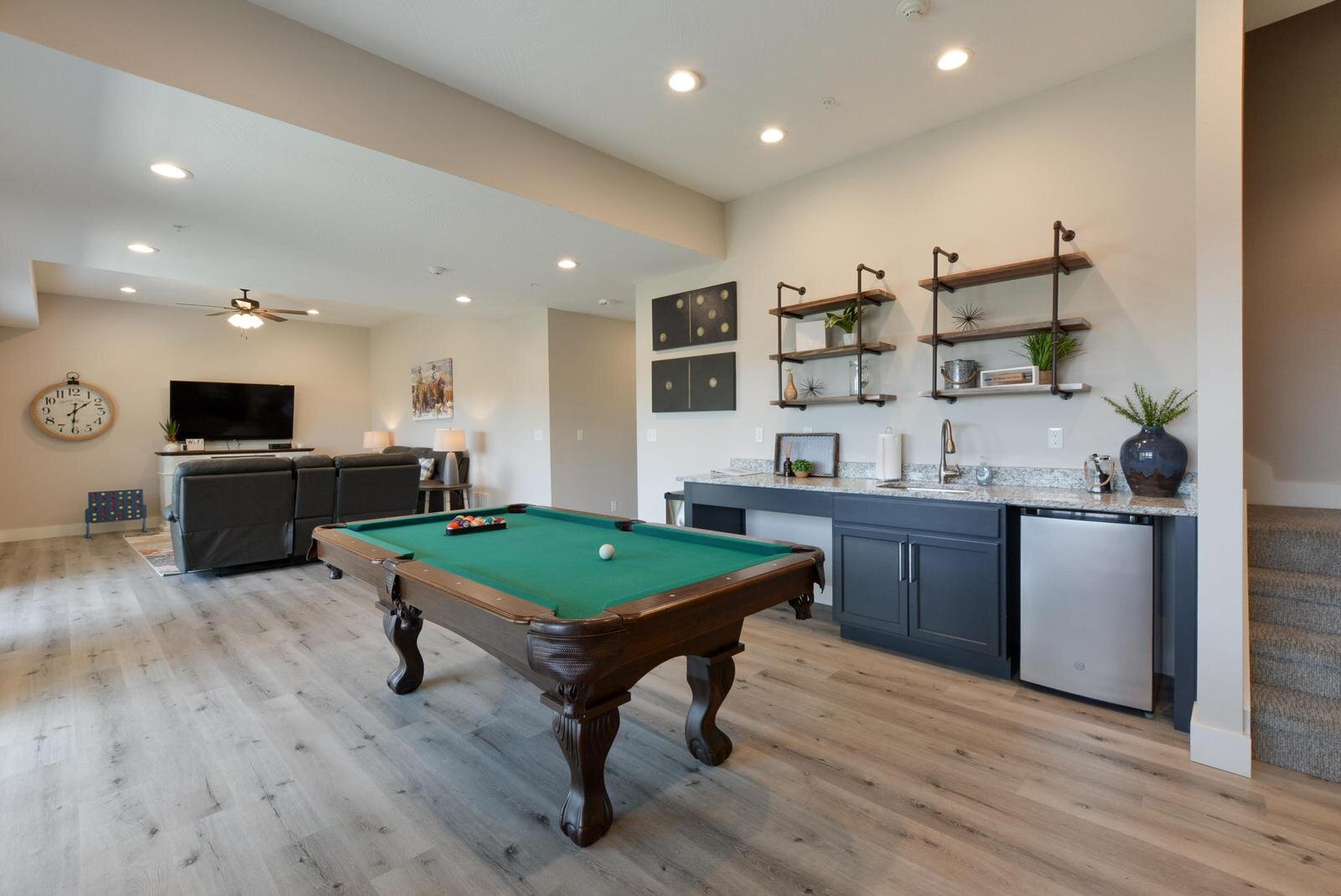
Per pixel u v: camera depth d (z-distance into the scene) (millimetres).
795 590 2053
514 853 1693
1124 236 2879
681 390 4812
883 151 3658
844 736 2312
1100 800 1892
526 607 1572
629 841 1740
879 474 3486
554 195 3361
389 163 2797
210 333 8180
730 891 1542
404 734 2377
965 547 2842
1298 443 2945
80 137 2516
